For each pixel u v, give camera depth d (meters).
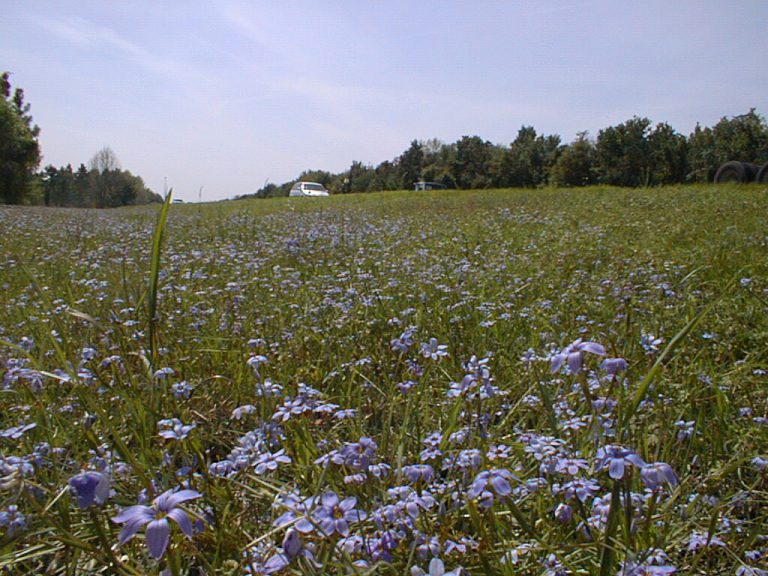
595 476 2.16
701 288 5.90
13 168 53.56
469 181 68.44
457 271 6.70
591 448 2.37
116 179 79.75
